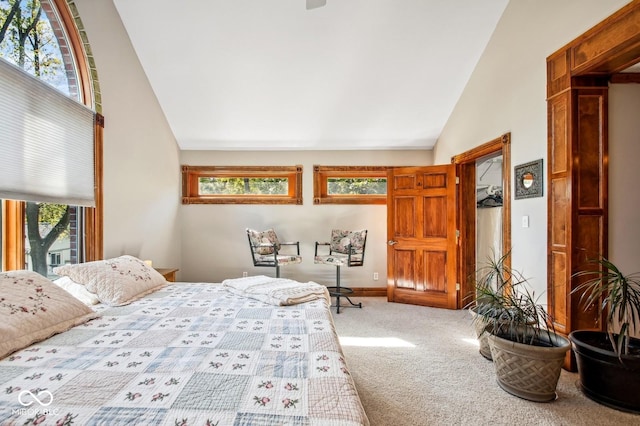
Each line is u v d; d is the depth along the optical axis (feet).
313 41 10.26
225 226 15.08
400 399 6.36
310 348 4.18
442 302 12.96
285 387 3.21
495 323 6.95
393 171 14.11
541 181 8.14
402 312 12.41
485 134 10.68
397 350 8.77
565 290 7.39
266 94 12.20
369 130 14.20
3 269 6.48
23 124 6.46
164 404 2.89
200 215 15.03
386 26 9.90
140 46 10.43
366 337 9.75
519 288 8.92
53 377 3.37
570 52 7.23
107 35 9.10
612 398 6.03
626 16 5.90
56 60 7.75
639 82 7.34
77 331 4.78
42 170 6.94
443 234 13.05
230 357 3.88
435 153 15.07
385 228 15.28
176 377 3.38
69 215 8.07
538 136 8.27
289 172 15.33
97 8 8.66
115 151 9.54
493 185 13.62
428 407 6.10
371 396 6.47
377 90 12.10
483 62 10.71
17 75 6.31
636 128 7.41
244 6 9.30
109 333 4.70
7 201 6.53
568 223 7.30
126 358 3.85
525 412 5.94
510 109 9.36
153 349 4.12
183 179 14.97
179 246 14.80
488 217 13.43
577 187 7.25
